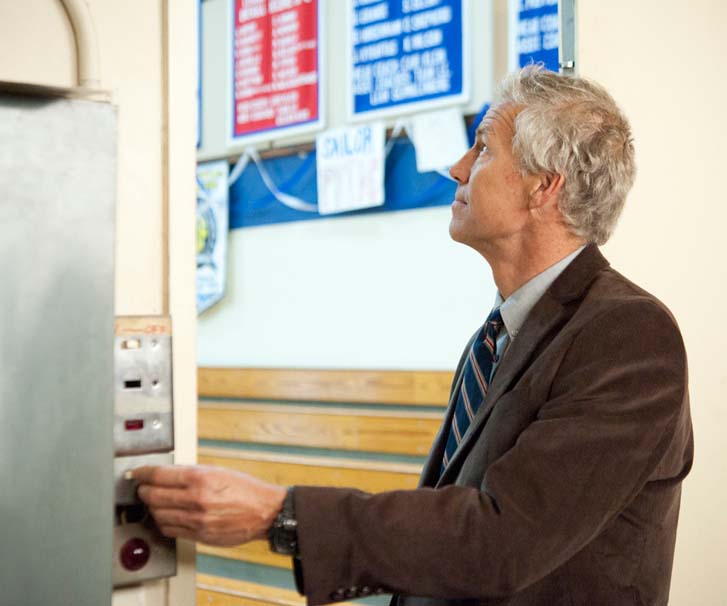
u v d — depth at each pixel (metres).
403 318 4.00
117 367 1.06
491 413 1.31
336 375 3.99
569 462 1.12
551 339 1.32
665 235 2.11
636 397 1.17
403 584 1.10
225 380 4.36
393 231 4.02
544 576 1.18
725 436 2.18
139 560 1.07
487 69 3.70
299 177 4.29
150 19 1.16
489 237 1.44
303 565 1.07
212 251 4.58
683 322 2.12
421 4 3.84
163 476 1.04
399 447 3.74
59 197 0.82
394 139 3.98
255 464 4.07
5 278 0.79
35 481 0.80
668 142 2.12
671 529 1.33
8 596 0.79
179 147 1.18
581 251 1.39
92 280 0.84
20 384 0.80
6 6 1.03
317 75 4.20
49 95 0.82
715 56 2.23
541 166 1.36
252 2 4.40
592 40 2.04
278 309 4.40
